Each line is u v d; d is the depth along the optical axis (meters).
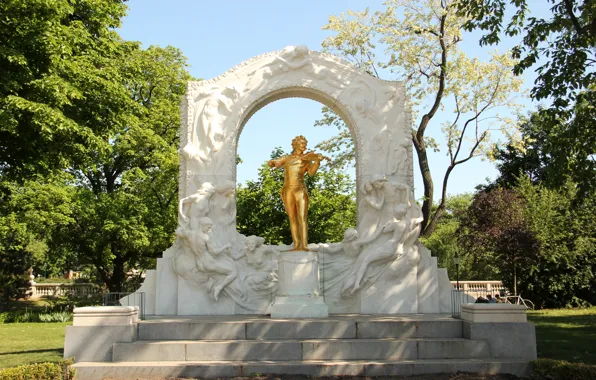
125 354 9.63
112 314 10.02
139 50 26.33
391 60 20.56
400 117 14.02
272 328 10.29
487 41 14.62
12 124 12.62
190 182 13.59
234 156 13.93
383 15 20.73
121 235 24.58
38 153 15.01
